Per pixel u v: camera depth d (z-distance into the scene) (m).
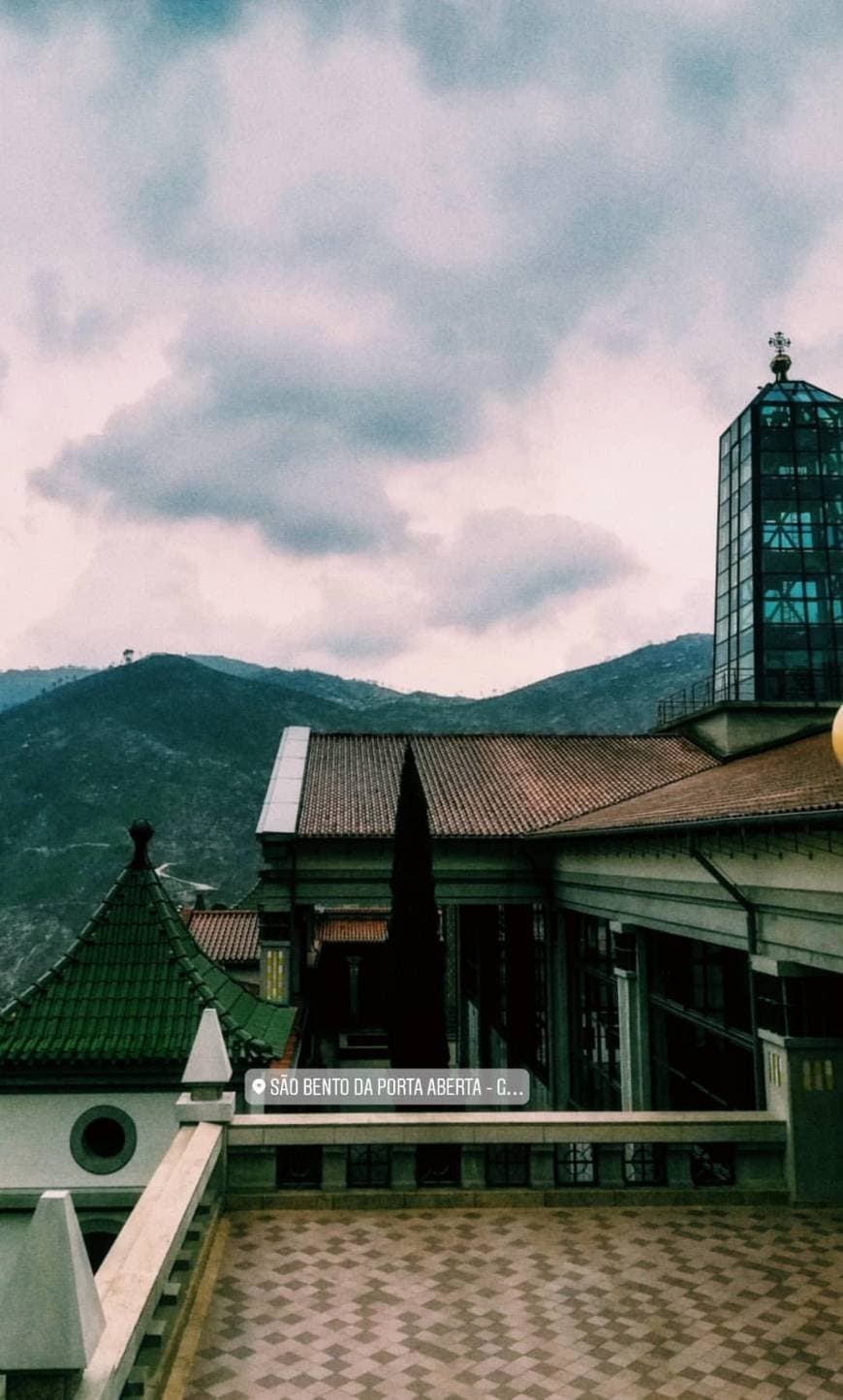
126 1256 6.85
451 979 45.59
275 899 25.78
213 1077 10.66
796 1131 10.98
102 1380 4.88
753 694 33.75
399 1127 10.77
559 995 25.34
